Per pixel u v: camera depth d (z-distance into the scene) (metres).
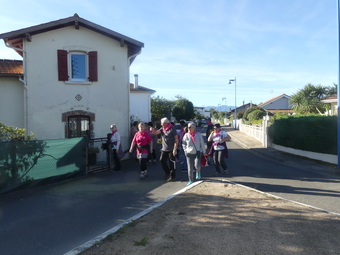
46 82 11.68
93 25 11.79
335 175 9.27
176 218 4.96
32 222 5.12
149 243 3.99
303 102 20.39
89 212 5.65
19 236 4.51
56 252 3.96
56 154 8.16
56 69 11.79
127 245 3.94
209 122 11.50
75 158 8.88
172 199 6.20
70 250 3.97
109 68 12.43
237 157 13.83
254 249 3.82
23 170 7.29
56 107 11.78
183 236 4.21
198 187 7.24
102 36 12.33
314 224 4.68
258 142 20.80
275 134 15.83
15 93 11.97
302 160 11.87
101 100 12.33
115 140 9.88
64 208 5.92
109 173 9.67
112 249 3.83
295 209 5.46
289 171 9.95
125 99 12.70
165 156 8.41
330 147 10.98
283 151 14.91
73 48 11.95
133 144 8.88
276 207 5.57
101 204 6.18
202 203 5.86
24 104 11.59
